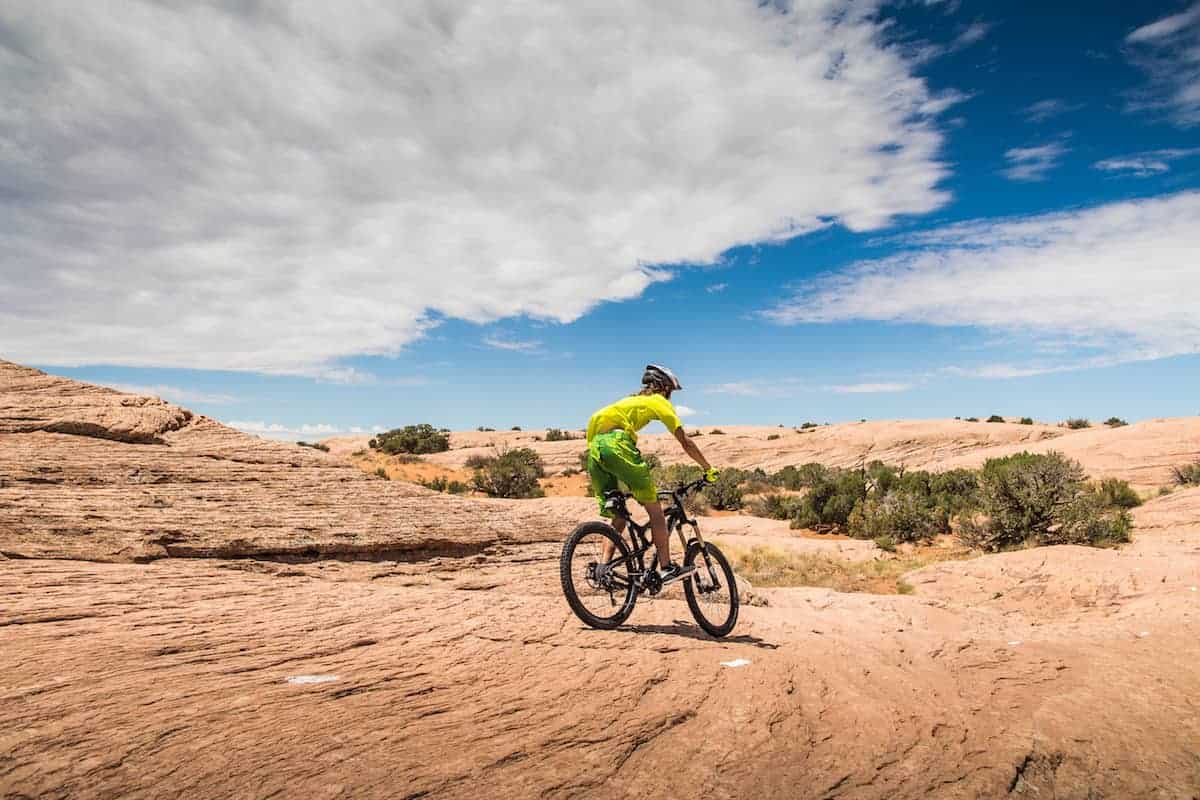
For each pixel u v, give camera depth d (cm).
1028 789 306
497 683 365
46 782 219
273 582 618
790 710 363
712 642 515
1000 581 1191
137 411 862
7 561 564
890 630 679
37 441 762
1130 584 1059
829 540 2098
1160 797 308
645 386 551
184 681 324
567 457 5334
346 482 891
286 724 281
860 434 5650
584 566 560
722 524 2555
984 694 437
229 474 817
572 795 252
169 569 619
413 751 270
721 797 265
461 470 4469
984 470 2525
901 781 296
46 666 327
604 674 392
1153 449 3120
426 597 590
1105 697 436
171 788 224
